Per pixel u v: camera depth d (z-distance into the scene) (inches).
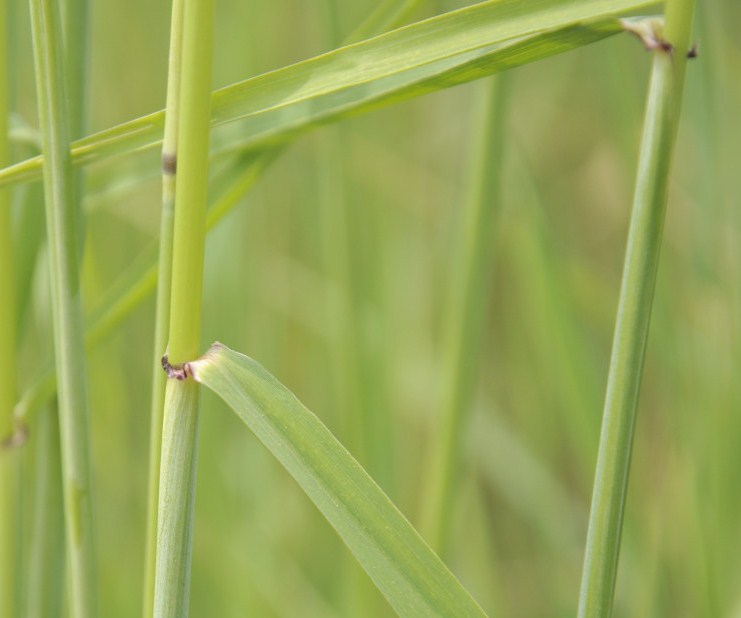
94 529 16.3
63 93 15.5
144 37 31.3
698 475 22.8
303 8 29.4
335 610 29.2
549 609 31.6
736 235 24.4
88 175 17.7
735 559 23.0
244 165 17.0
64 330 15.8
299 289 32.5
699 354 22.9
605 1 14.8
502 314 36.7
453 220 31.8
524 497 30.4
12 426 16.9
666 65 14.8
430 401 32.8
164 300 15.5
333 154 23.6
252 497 28.2
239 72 26.7
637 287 14.9
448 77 15.6
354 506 14.9
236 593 27.1
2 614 17.1
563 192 35.5
